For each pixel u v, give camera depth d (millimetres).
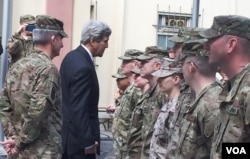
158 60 4977
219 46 2754
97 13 13031
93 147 4742
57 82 4258
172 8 13578
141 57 5070
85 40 4852
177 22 13633
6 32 7668
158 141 4234
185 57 3311
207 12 13664
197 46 3279
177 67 4141
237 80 2648
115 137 6250
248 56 2729
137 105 5520
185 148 3215
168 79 4156
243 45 2721
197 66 3268
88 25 4859
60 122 4355
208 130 3102
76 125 4648
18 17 11680
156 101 4734
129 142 5609
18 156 4297
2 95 4402
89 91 4727
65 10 11992
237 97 2605
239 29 2719
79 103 4652
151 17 13445
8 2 7730
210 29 2799
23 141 4203
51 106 4215
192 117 3186
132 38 13336
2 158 7137
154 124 4555
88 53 4832
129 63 6730
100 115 12617
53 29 4379
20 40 5164
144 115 5113
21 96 4238
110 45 13156
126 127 6145
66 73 4742
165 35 13570
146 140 4840
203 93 3186
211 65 3240
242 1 13852
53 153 4258
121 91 7066
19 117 4305
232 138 2609
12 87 4305
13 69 4348
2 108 4383
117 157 6238
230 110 2619
